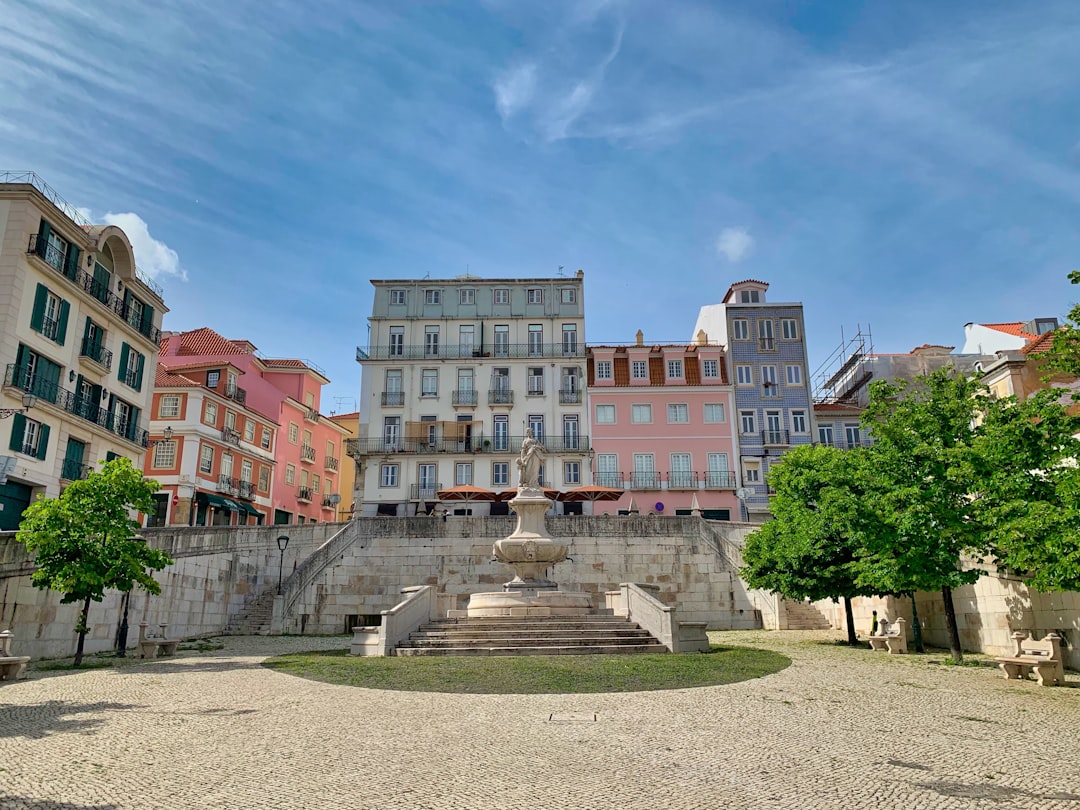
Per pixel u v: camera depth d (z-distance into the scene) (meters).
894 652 19.03
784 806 6.28
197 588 26.72
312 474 58.62
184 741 8.52
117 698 11.62
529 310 51.66
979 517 15.88
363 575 31.14
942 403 18.08
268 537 31.52
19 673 14.19
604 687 12.42
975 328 50.78
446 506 47.03
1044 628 16.91
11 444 27.39
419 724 9.52
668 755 7.95
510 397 49.50
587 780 7.00
